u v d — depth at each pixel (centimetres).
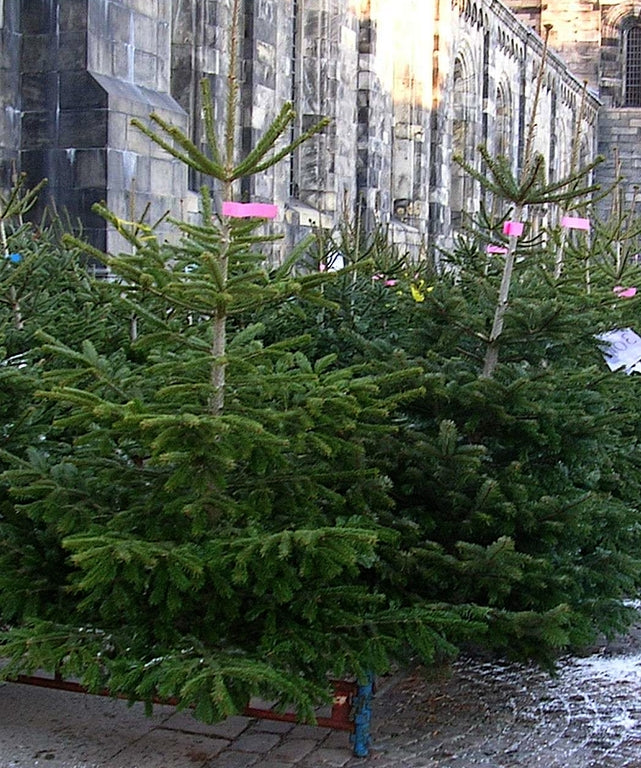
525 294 912
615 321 919
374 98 3606
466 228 994
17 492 662
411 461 762
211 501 638
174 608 624
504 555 714
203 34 2438
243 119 2653
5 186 1864
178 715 759
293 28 3216
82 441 646
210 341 702
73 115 1862
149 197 1955
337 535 616
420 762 700
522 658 768
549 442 760
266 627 658
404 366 778
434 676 781
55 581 699
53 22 1864
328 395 655
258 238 659
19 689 794
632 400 962
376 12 3578
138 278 640
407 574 743
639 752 721
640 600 976
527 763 702
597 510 792
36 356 898
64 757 693
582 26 6931
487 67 4834
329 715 755
